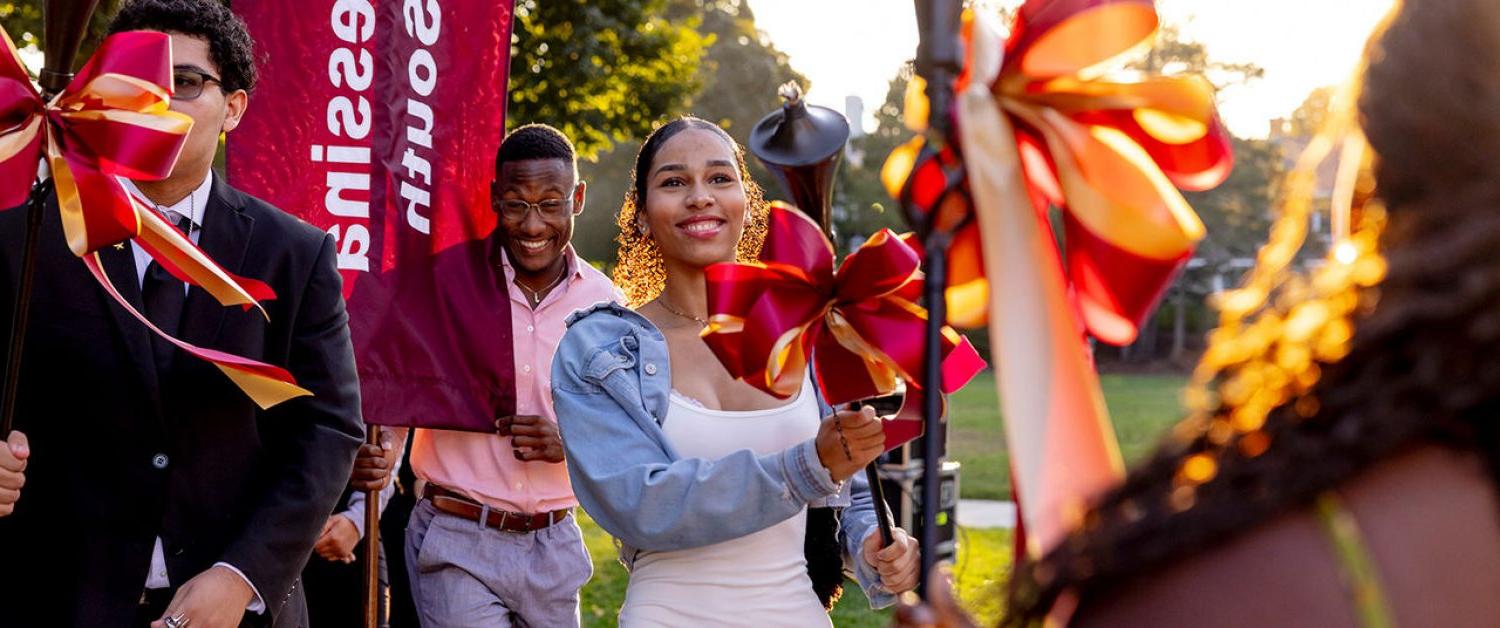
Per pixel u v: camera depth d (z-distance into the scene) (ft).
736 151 11.22
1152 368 79.15
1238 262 89.66
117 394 10.05
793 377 9.20
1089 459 4.47
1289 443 3.26
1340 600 3.12
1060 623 3.64
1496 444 3.18
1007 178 4.78
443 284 14.78
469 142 15.03
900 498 20.90
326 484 10.58
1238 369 3.57
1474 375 3.13
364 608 14.53
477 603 14.88
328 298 10.98
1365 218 3.57
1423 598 3.10
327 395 10.82
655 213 10.41
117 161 9.42
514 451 14.75
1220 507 3.27
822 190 9.27
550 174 15.26
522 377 15.33
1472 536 3.14
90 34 33.78
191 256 9.65
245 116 14.11
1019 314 4.65
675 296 10.46
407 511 15.87
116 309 10.12
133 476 10.09
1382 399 3.19
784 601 9.92
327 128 14.39
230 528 10.42
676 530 9.27
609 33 54.70
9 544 10.04
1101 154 5.24
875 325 9.27
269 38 14.23
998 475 47.37
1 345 10.02
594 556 32.68
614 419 9.78
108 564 9.97
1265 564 3.22
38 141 9.41
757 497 9.14
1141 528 3.36
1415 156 3.35
